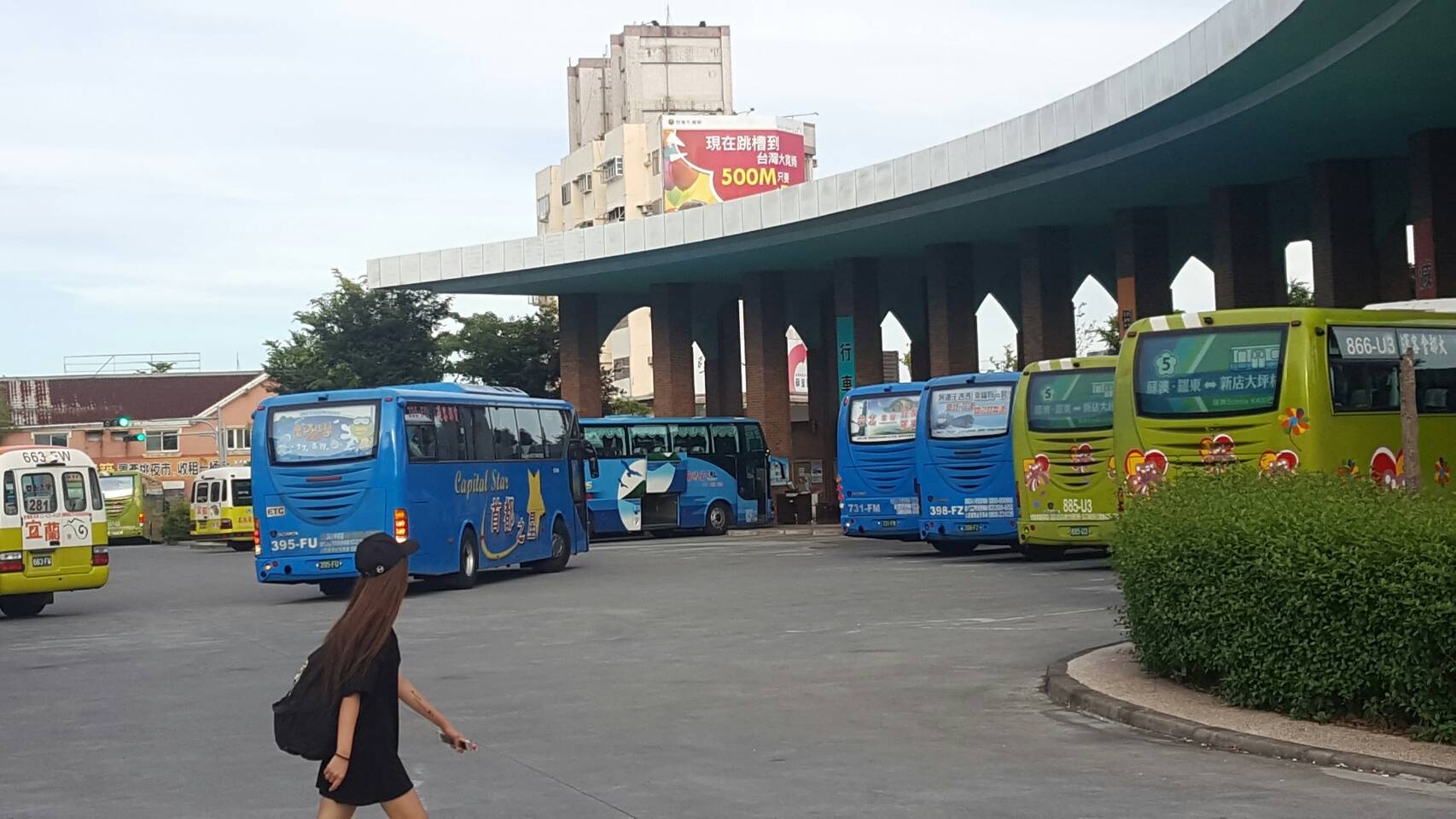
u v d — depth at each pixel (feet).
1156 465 66.90
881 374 151.53
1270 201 120.57
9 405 306.55
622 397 271.69
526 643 55.67
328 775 18.97
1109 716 35.88
